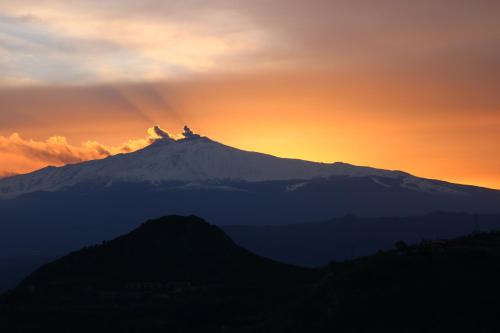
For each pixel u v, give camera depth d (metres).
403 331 154.00
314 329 163.12
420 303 159.25
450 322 154.00
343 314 161.88
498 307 155.88
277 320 177.25
